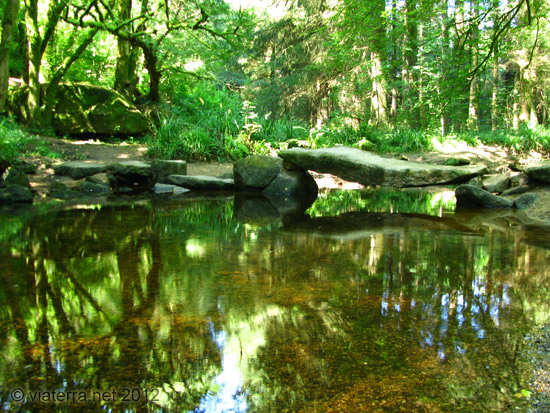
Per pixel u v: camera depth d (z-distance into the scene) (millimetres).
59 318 2422
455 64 5664
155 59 15000
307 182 8703
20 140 9680
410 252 3910
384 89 16609
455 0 6062
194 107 16812
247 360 1949
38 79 12164
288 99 21938
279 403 1644
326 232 4910
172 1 15625
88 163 9586
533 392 1695
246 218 5914
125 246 4180
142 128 13359
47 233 4773
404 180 6348
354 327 2283
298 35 19922
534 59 16188
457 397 1668
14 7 10398
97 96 12914
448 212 6430
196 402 1651
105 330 2262
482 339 2135
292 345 2092
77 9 12203
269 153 12227
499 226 5230
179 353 2020
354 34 6336
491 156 12922
